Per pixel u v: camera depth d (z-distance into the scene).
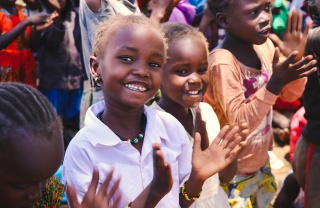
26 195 1.19
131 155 1.67
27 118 1.16
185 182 1.74
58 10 4.41
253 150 2.45
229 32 2.44
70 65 4.59
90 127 1.67
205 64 2.05
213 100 2.42
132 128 1.74
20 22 3.88
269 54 2.62
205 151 1.68
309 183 2.71
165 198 1.71
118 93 1.65
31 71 4.37
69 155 1.66
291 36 2.46
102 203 1.27
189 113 2.15
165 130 1.80
